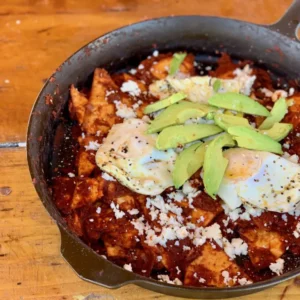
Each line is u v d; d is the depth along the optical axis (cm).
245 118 37
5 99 41
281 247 33
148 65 41
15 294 32
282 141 36
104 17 47
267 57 42
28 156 32
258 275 32
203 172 33
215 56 43
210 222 33
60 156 37
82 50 39
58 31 46
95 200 34
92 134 37
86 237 33
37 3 47
